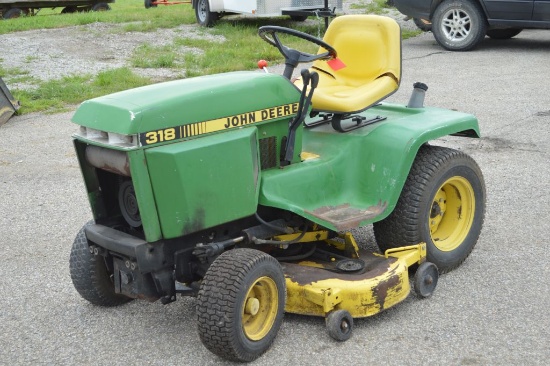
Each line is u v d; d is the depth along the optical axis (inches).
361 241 217.6
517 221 232.4
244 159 158.4
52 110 419.2
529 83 425.1
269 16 667.4
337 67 196.2
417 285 179.8
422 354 156.6
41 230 243.0
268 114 167.9
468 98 394.9
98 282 178.5
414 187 185.6
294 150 176.1
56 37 609.9
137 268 157.3
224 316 147.8
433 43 590.9
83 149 161.2
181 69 501.4
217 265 152.3
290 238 178.2
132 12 774.5
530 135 326.6
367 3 783.7
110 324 177.2
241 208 159.3
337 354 157.8
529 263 201.5
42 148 344.2
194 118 153.3
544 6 512.4
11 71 499.2
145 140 146.3
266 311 159.8
